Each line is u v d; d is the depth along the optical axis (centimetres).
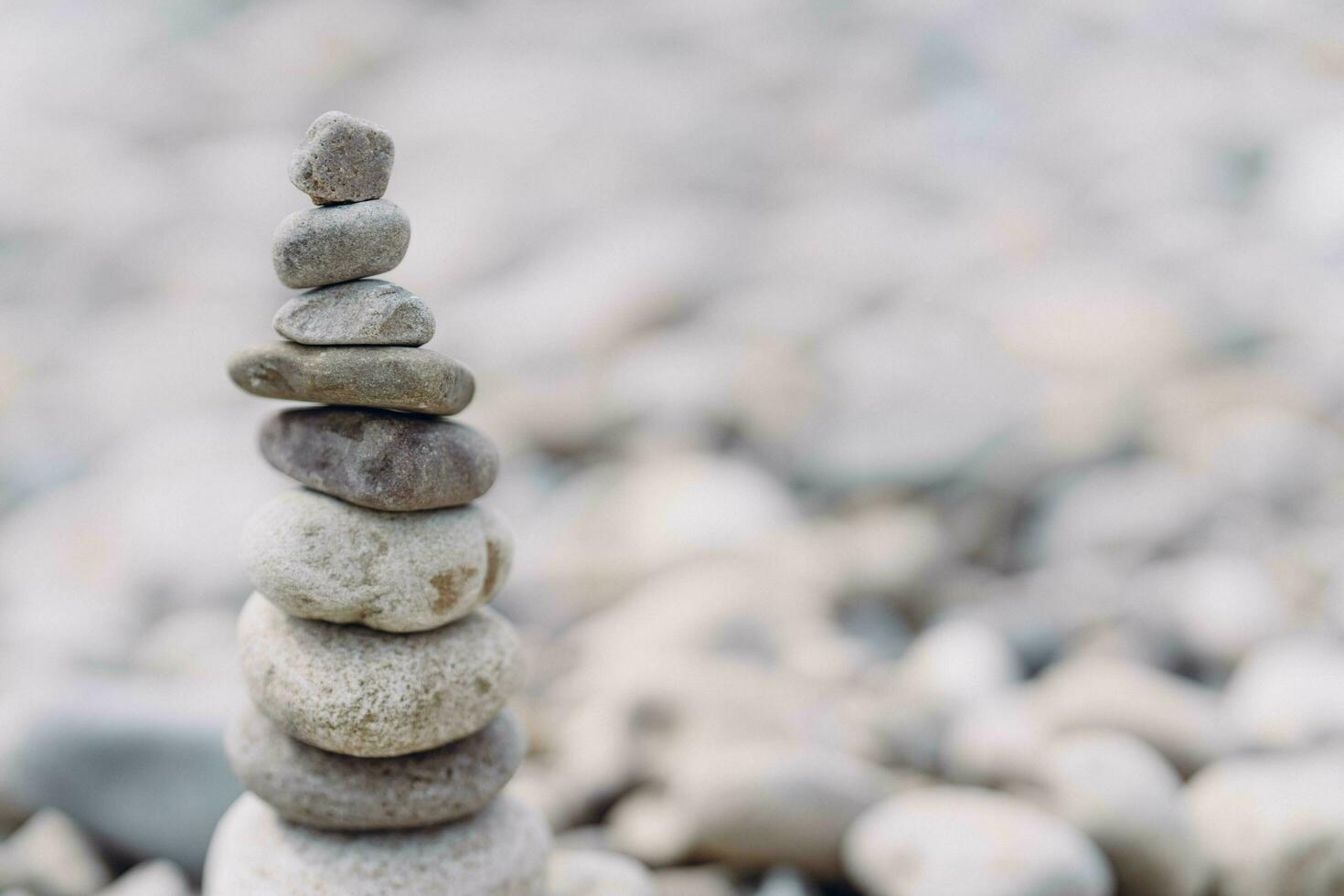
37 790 74
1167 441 156
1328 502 139
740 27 308
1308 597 109
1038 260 211
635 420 162
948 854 68
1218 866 72
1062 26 286
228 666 91
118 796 73
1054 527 135
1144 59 270
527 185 252
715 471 140
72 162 270
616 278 203
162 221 249
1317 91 251
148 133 286
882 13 301
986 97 268
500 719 64
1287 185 227
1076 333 180
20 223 245
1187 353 177
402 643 60
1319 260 204
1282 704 83
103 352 204
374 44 313
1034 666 98
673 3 322
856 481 146
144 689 77
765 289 205
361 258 59
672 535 127
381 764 61
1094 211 228
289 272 59
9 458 168
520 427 165
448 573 60
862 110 271
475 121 278
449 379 59
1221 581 105
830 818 72
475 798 62
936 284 203
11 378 194
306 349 59
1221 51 269
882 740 81
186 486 133
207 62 311
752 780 72
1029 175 243
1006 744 76
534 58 305
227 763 73
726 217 234
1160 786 72
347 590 60
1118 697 80
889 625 115
